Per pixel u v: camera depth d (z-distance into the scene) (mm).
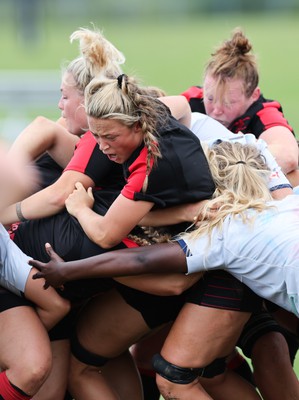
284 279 14211
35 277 14766
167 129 14414
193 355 14914
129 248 14734
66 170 15477
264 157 16188
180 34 129500
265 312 17359
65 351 15922
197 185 14539
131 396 16906
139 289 15094
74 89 15875
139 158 14180
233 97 18625
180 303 15719
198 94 19844
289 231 14281
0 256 15023
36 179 16016
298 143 19281
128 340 15805
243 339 17109
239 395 16531
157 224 14883
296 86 75688
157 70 83250
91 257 14656
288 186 16016
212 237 14562
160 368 14984
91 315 15883
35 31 122812
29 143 16219
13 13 162000
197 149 14703
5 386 14805
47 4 177250
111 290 15766
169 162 14195
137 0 182625
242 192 14867
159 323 15695
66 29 149250
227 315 14914
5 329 14984
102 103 13836
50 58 100062
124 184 15734
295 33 127938
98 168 15406
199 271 14789
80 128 16031
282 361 16922
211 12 183750
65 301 15258
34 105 43750
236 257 14430
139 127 14102
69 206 15148
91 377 16031
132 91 13938
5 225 15656
